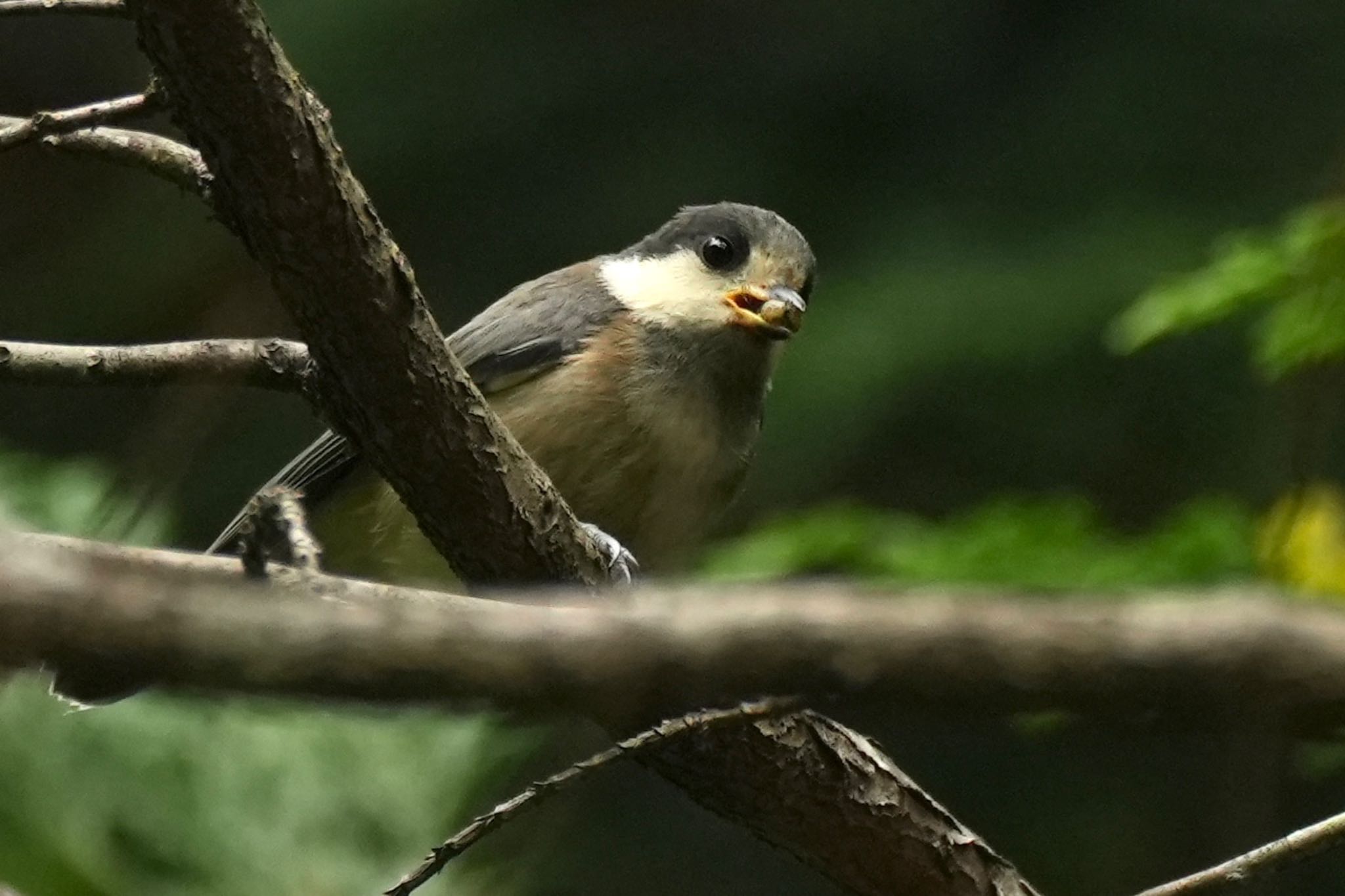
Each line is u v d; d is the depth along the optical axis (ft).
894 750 45.62
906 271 46.29
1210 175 47.09
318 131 17.58
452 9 52.24
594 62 52.70
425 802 30.19
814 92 52.01
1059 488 44.06
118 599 8.16
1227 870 18.43
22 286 51.75
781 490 43.52
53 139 19.67
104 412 50.67
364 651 8.36
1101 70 50.14
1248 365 41.70
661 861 47.88
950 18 52.13
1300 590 23.82
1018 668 8.31
